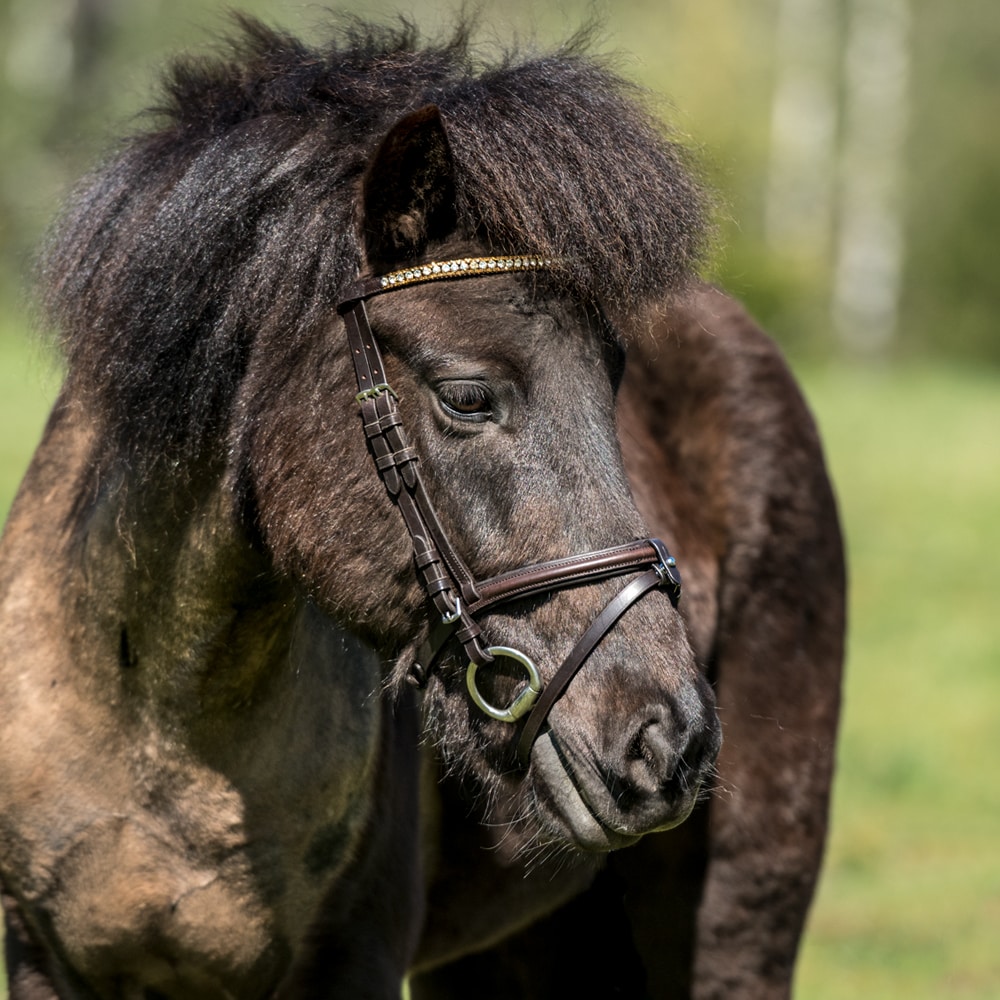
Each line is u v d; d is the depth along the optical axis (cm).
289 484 493
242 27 591
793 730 752
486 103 491
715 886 730
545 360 469
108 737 540
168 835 543
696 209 511
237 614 526
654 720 455
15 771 542
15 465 2164
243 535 517
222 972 560
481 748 489
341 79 523
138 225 512
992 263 6203
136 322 500
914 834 1368
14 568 572
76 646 543
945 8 6056
